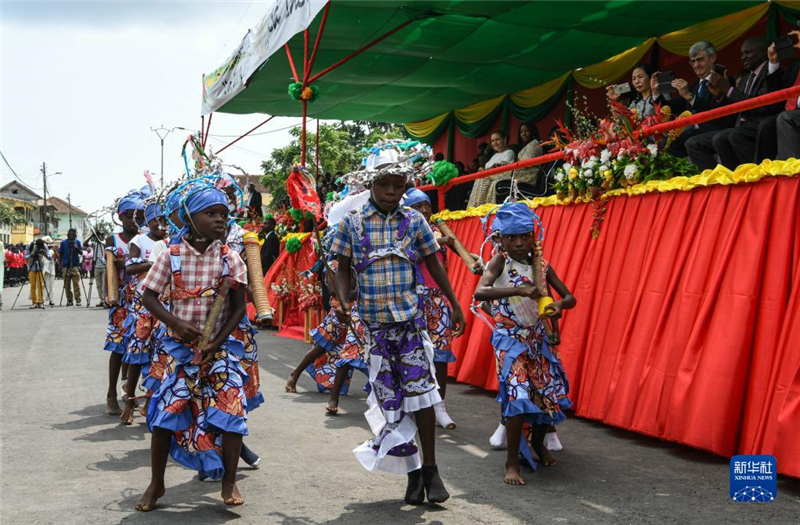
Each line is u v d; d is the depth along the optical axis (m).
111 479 4.50
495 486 4.34
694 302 5.07
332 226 4.95
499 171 7.53
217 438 4.11
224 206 4.02
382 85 12.62
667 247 5.44
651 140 5.93
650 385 5.27
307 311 11.65
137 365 6.09
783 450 4.23
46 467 4.75
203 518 3.81
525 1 8.53
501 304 4.67
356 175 4.18
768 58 6.87
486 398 7.13
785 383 4.34
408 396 4.02
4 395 7.26
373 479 4.52
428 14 8.91
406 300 4.10
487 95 13.72
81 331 13.20
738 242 4.87
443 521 3.75
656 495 4.12
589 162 6.19
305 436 5.66
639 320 5.51
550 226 6.97
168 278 4.03
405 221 4.15
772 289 4.59
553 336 4.67
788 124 5.25
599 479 4.45
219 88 12.52
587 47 10.69
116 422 6.13
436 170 8.52
